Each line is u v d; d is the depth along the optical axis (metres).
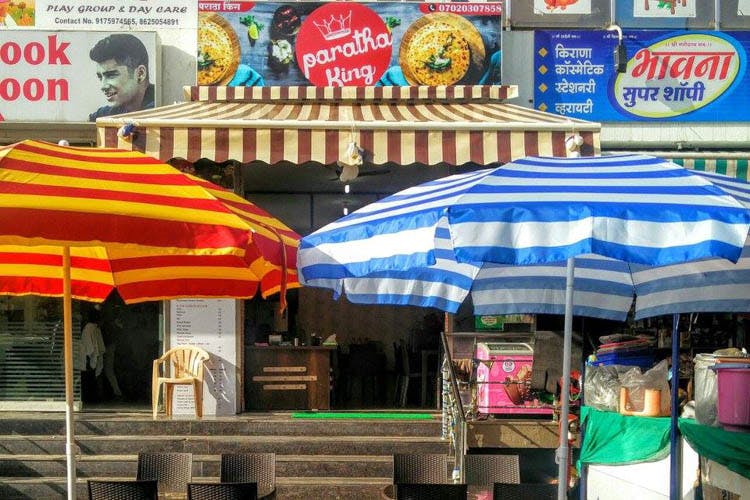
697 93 13.52
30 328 12.92
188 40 13.55
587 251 4.70
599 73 13.55
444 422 11.90
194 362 12.67
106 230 5.35
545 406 11.05
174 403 12.70
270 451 11.77
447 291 7.71
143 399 14.59
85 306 15.05
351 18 13.37
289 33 13.37
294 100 13.08
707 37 13.48
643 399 8.56
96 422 12.12
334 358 15.39
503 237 4.82
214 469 11.41
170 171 6.16
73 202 5.38
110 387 14.84
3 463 11.47
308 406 13.33
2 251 7.45
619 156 5.96
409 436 12.21
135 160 6.25
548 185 5.23
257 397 13.29
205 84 13.30
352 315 17.38
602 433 8.84
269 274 7.28
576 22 13.57
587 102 13.54
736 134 13.52
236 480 8.68
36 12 13.41
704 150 13.50
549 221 4.81
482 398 11.12
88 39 12.87
